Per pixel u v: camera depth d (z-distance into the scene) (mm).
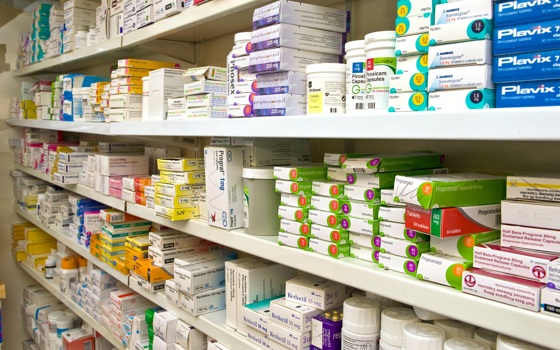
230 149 1406
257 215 1333
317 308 1224
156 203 1697
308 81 1124
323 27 1219
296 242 1183
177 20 1593
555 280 720
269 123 1139
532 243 790
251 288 1406
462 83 809
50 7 3152
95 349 2678
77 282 2799
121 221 2186
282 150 1485
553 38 708
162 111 1744
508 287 756
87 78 2576
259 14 1211
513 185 843
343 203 1098
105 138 3609
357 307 1087
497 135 706
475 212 882
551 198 794
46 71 3898
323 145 1645
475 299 792
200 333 1613
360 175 1072
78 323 3039
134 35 1888
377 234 1026
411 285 891
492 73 790
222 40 2129
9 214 3883
